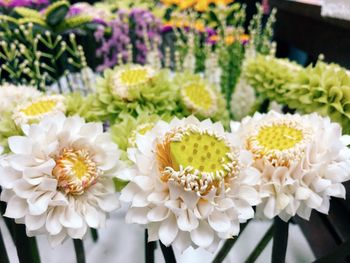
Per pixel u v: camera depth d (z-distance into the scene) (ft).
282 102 1.50
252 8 3.77
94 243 1.30
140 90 1.30
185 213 0.63
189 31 2.48
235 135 0.77
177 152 0.65
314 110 1.26
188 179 0.61
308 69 1.35
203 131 0.70
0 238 1.00
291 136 0.77
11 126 1.08
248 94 2.00
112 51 2.53
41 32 1.95
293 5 2.03
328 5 1.30
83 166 0.71
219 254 1.01
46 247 1.30
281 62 1.59
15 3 2.35
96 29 2.37
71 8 2.46
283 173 0.71
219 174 0.63
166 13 2.97
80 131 0.74
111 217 1.43
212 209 0.62
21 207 0.66
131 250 1.27
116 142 0.98
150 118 1.10
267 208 0.71
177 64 2.06
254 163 0.74
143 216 0.66
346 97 1.19
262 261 1.17
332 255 0.86
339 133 0.75
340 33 1.58
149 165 0.68
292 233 1.36
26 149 0.69
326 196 0.72
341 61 1.59
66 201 0.66
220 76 2.27
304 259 1.23
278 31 2.56
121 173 0.72
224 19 2.43
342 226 1.34
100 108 1.33
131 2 3.26
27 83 1.92
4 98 1.23
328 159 0.71
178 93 1.43
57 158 0.71
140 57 2.51
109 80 1.39
